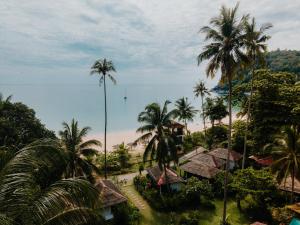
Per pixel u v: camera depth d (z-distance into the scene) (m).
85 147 27.78
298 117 35.19
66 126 27.44
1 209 7.24
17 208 7.30
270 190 26.28
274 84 38.25
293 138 24.78
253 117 39.72
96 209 8.55
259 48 32.22
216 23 24.23
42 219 7.17
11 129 27.36
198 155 41.94
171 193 31.92
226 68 24.33
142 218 27.42
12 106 31.66
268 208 26.62
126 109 133.75
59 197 7.59
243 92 44.91
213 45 24.42
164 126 31.77
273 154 26.83
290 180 29.12
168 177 33.41
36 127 31.69
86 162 27.02
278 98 37.56
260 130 38.38
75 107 136.25
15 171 7.84
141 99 188.25
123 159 46.50
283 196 28.52
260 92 38.72
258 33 31.73
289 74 43.91
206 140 56.03
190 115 61.78
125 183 37.22
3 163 8.66
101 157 46.94
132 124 97.62
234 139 45.34
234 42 23.89
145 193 32.00
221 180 32.41
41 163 8.40
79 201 7.88
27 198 7.52
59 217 7.91
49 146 8.82
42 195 7.71
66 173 23.81
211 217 27.09
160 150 30.53
